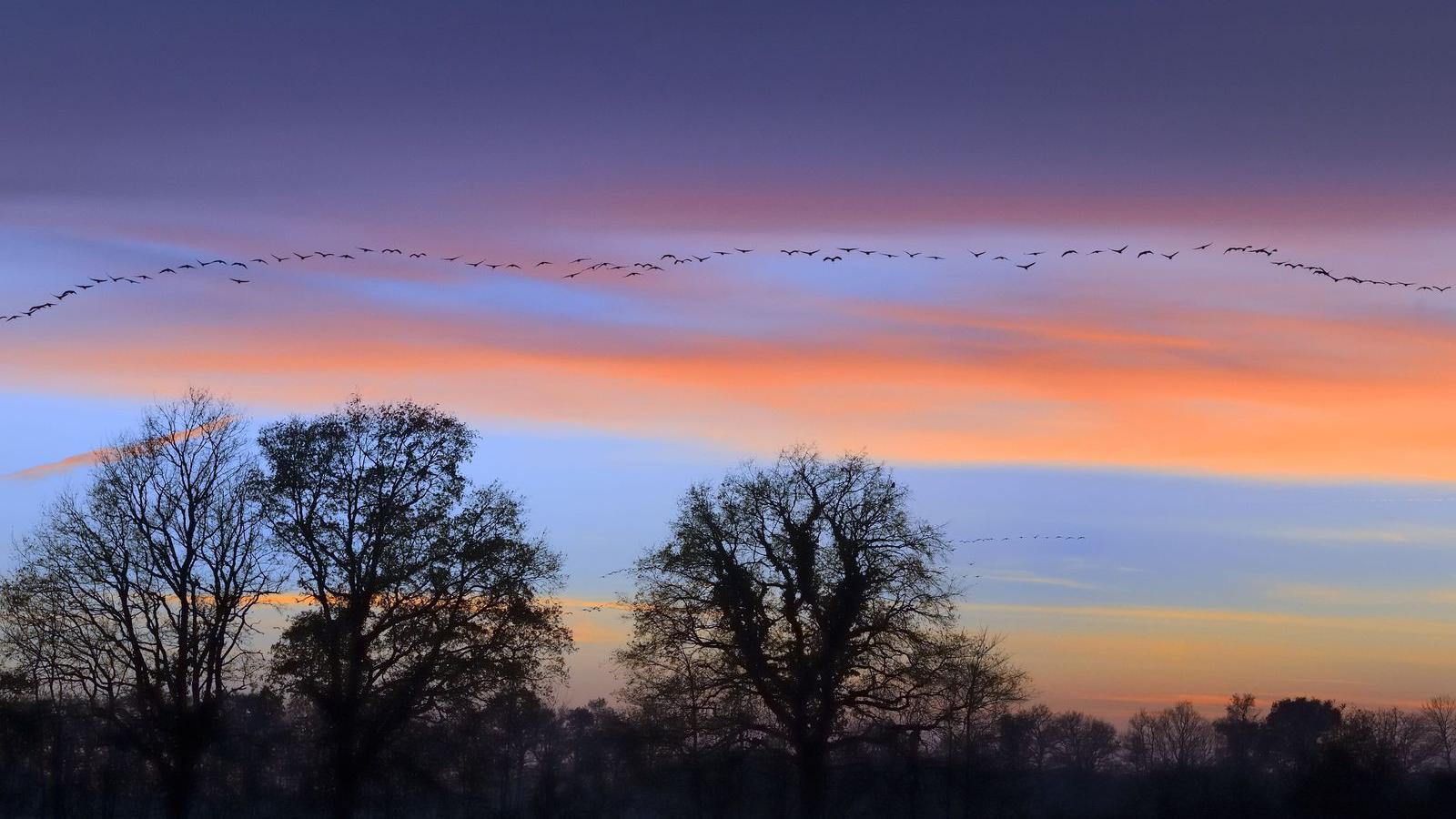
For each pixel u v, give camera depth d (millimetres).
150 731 53656
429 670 53438
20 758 61375
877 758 59625
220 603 54312
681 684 59969
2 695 56469
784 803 62469
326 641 53125
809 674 57938
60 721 59906
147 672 53406
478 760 56531
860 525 60344
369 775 53625
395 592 53969
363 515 54500
